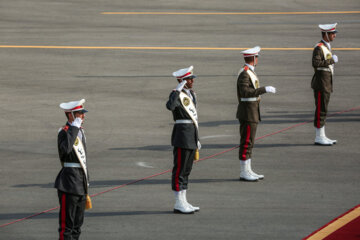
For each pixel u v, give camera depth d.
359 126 40.56
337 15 94.44
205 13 98.06
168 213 26.19
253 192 28.62
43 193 29.25
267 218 25.31
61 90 52.53
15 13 98.00
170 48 70.81
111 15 96.69
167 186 29.94
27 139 39.06
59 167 33.47
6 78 57.16
